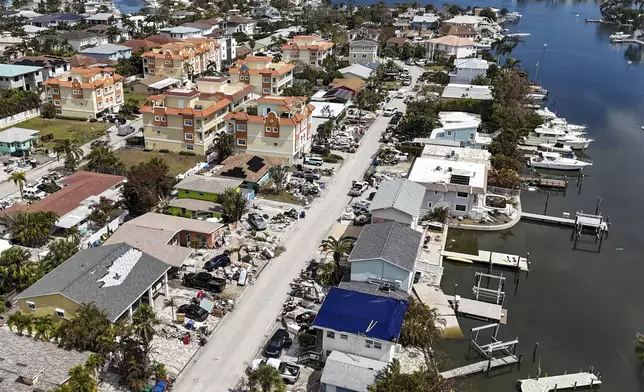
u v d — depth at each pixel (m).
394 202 78.12
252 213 89.31
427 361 60.25
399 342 61.66
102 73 144.88
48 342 53.78
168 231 76.00
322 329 56.69
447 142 118.88
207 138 115.44
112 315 56.59
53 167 107.38
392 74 190.62
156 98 116.81
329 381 51.81
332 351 56.84
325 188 101.69
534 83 190.38
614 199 107.06
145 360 53.72
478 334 66.62
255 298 68.62
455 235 90.75
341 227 86.94
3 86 153.25
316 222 88.50
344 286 65.38
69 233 79.25
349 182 104.75
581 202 105.25
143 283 62.44
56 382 48.28
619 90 192.62
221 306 66.00
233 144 112.19
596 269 82.94
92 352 53.31
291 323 63.53
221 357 58.53
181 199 89.75
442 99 152.25
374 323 56.78
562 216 98.19
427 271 77.56
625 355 64.75
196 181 92.19
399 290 65.62
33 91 150.00
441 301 71.00
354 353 56.75
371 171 107.88
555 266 83.38
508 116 132.38
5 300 63.00
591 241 91.25
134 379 52.44
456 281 77.94
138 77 181.88
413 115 133.25
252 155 105.50
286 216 89.56
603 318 71.44
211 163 111.88
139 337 54.53
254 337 61.78
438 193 92.56
